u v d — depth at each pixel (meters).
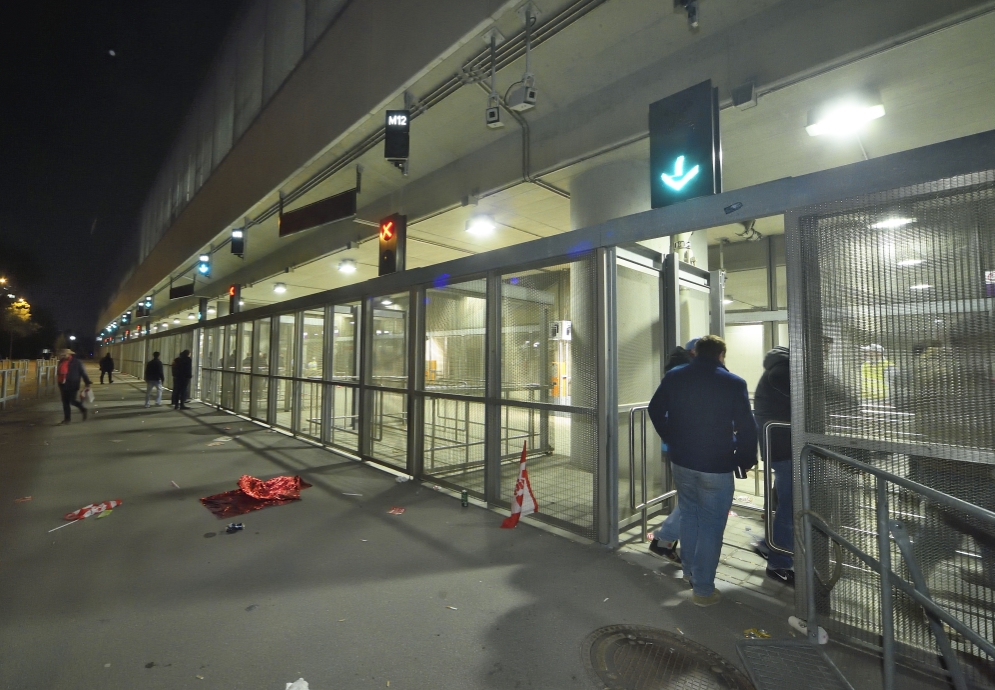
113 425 10.31
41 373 17.94
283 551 3.88
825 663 2.47
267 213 11.29
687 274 5.27
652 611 3.01
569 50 5.37
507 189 7.39
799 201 2.93
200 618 2.88
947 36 3.87
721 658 2.55
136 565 3.59
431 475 5.97
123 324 42.59
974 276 2.35
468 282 5.62
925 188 2.47
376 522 4.59
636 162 6.41
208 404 14.51
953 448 2.37
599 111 6.01
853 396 2.69
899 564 2.54
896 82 4.55
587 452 4.21
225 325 13.27
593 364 4.16
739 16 4.72
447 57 5.59
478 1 5.11
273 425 10.11
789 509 3.50
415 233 10.23
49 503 5.00
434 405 6.01
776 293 9.15
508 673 2.41
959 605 2.38
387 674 2.39
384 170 8.65
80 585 3.27
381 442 7.23
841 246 2.76
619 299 4.45
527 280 4.88
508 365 5.02
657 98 5.43
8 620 2.83
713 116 4.09
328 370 8.32
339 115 7.51
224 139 13.77
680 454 3.12
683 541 3.24
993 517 1.66
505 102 6.38
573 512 4.30
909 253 2.54
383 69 6.50
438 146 7.73
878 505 2.14
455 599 3.14
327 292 8.21
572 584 3.36
